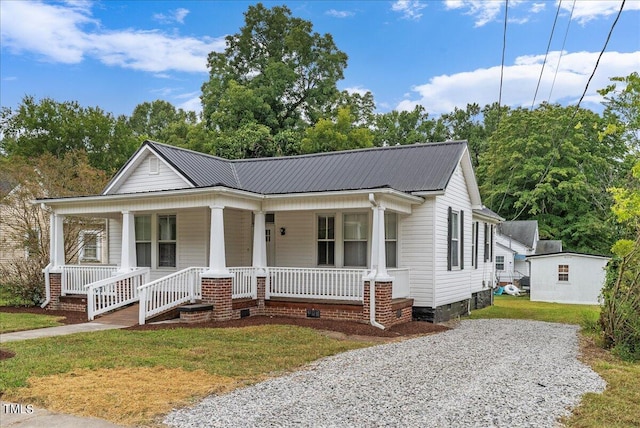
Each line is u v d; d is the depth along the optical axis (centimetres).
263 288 1524
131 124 5503
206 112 4275
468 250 1969
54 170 2217
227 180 1747
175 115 5484
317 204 1458
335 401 674
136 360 884
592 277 2667
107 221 1969
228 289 1402
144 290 1341
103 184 2311
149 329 1243
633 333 1091
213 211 1398
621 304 1112
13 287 1838
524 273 3819
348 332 1269
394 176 1642
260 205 1534
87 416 610
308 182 1703
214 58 4434
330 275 1507
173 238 1773
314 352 997
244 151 3600
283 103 4312
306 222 1683
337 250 1627
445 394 716
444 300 1655
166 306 1393
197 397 681
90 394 684
